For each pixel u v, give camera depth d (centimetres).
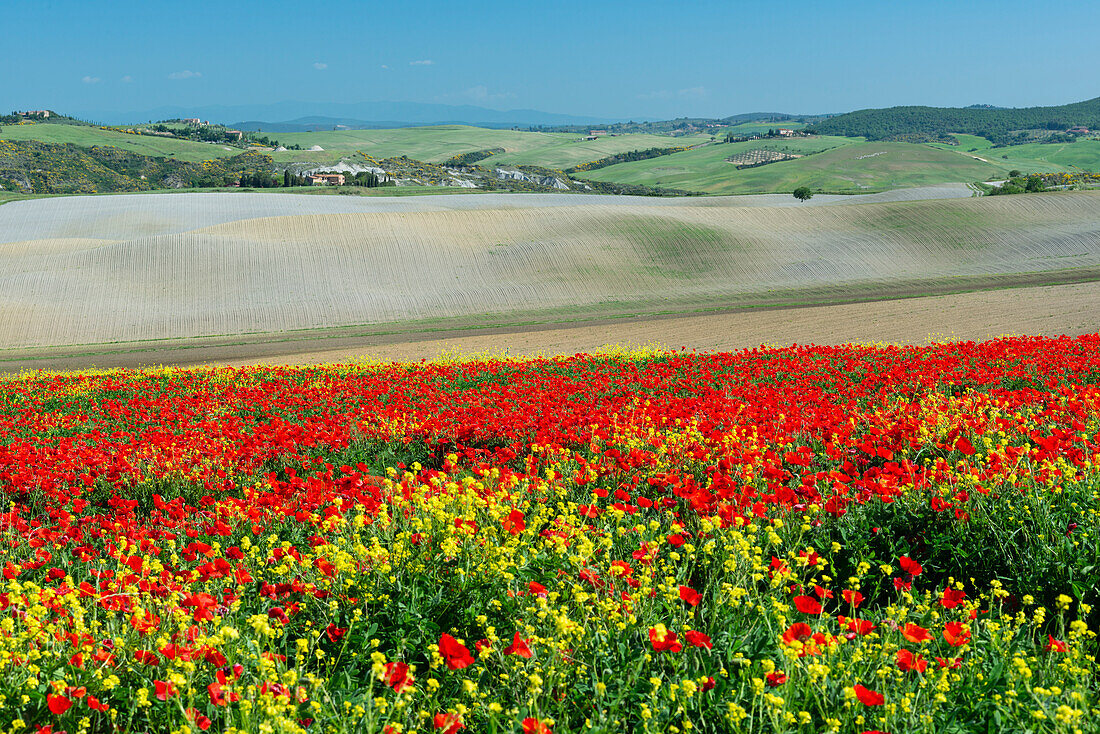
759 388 1435
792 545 622
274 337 4709
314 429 1205
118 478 1001
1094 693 405
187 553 633
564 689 432
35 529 779
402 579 566
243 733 373
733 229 7881
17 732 412
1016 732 382
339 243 7156
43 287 5897
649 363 2083
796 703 404
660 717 406
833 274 6575
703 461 855
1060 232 7662
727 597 506
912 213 8419
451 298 5972
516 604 520
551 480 810
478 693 430
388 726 362
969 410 1020
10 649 458
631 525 680
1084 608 469
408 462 1159
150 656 458
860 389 1451
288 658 504
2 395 2014
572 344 3712
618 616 474
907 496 673
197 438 1163
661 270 6700
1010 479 644
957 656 423
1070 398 1001
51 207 11081
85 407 1839
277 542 713
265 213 11038
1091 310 3284
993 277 6122
